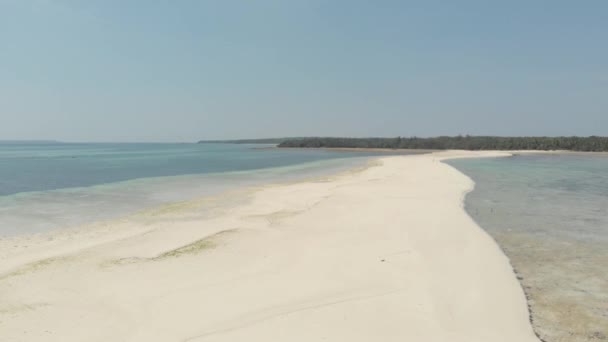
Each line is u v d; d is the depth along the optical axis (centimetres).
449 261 785
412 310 571
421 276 704
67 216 1273
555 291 644
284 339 492
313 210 1308
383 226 1064
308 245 898
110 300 612
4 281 690
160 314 564
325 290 645
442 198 1514
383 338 494
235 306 588
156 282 684
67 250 880
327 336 498
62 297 623
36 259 813
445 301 603
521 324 535
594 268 752
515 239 959
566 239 960
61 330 521
